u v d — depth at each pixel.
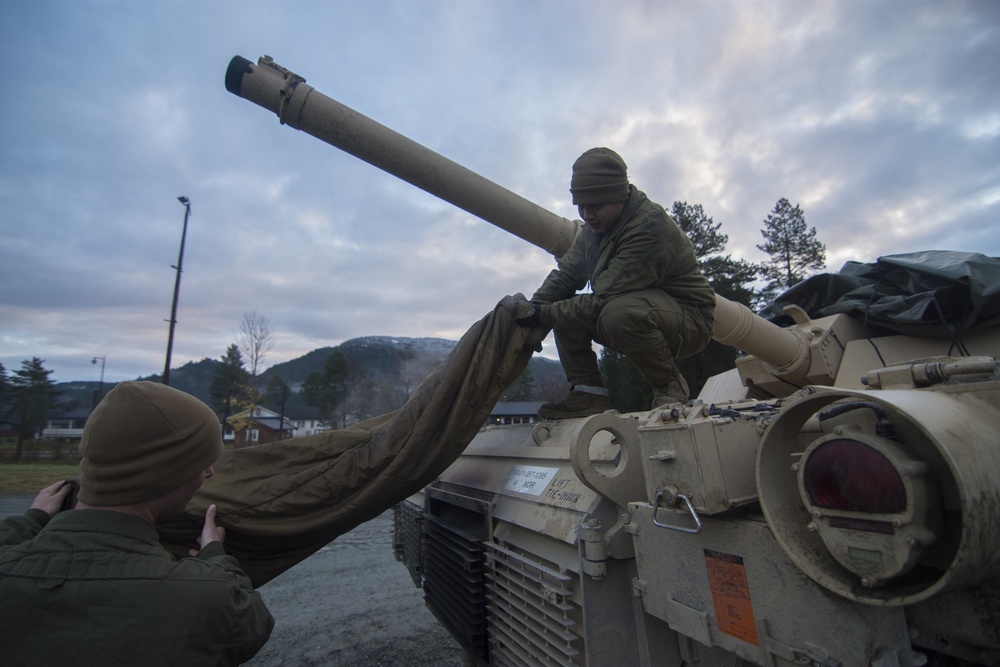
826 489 1.22
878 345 3.69
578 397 3.42
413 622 4.77
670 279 3.00
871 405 1.30
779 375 3.75
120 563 1.33
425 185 3.30
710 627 1.55
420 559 3.79
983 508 0.99
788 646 1.34
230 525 2.38
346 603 5.34
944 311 3.44
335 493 2.51
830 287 4.23
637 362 2.96
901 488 1.08
